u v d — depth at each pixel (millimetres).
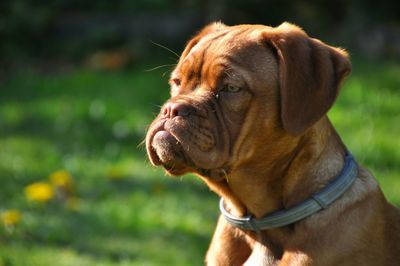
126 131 15484
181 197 12547
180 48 20656
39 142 15242
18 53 20953
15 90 19000
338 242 6688
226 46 6914
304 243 6750
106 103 17125
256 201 7008
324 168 6949
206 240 11047
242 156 6836
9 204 12000
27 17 20969
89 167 13828
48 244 10609
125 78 19094
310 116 6668
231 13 21016
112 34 20844
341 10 22047
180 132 6609
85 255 10344
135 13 21484
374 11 21078
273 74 6844
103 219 11539
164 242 10938
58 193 12234
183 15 21250
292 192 6922
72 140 15312
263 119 6812
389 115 15914
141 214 11727
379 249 6840
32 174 13508
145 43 20719
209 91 6863
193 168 6789
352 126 15234
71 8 21750
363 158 13758
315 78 6766
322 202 6793
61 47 21016
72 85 18812
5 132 15891
